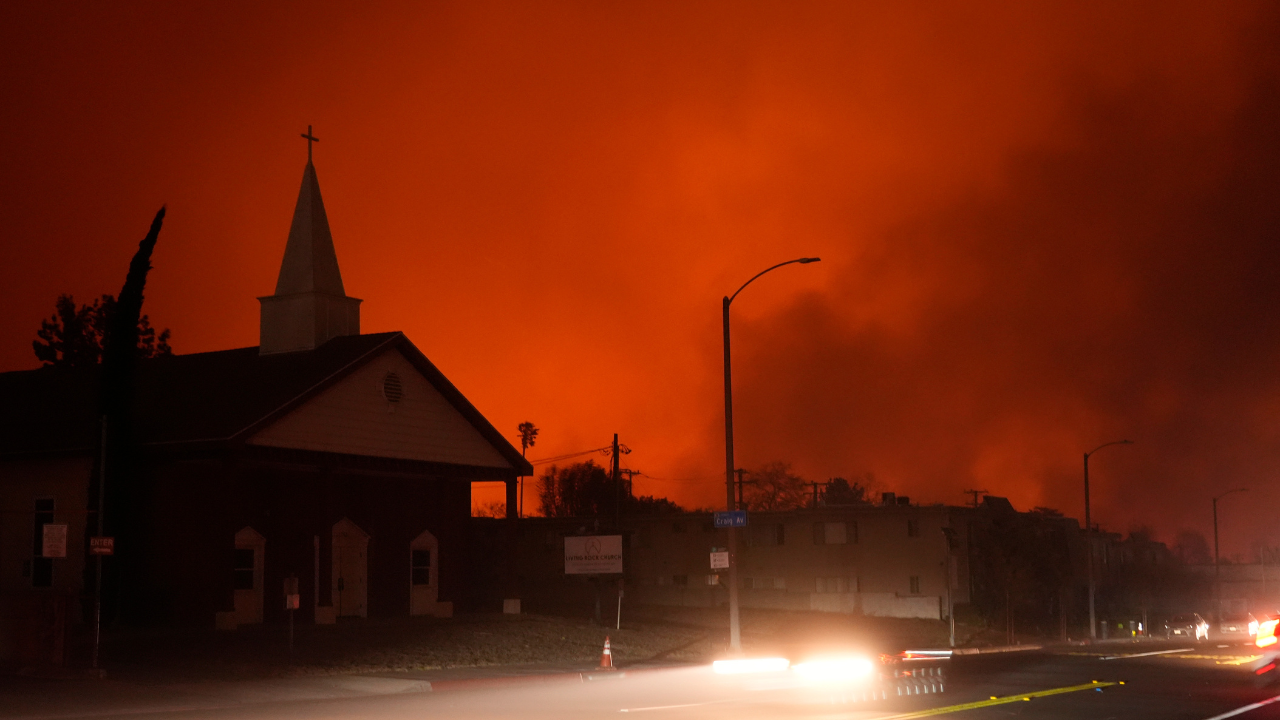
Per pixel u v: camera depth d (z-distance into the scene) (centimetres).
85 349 6116
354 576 3759
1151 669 2939
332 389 3544
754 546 6994
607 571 3866
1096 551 9619
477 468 4100
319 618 3466
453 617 3878
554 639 3506
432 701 2030
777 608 6844
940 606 6512
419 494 4000
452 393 3991
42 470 3441
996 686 2380
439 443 3944
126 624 3288
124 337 3334
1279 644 2550
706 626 5094
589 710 1877
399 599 3869
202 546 3244
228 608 3238
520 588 7006
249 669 2500
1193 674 2739
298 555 3547
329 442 3512
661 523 7244
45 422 3588
